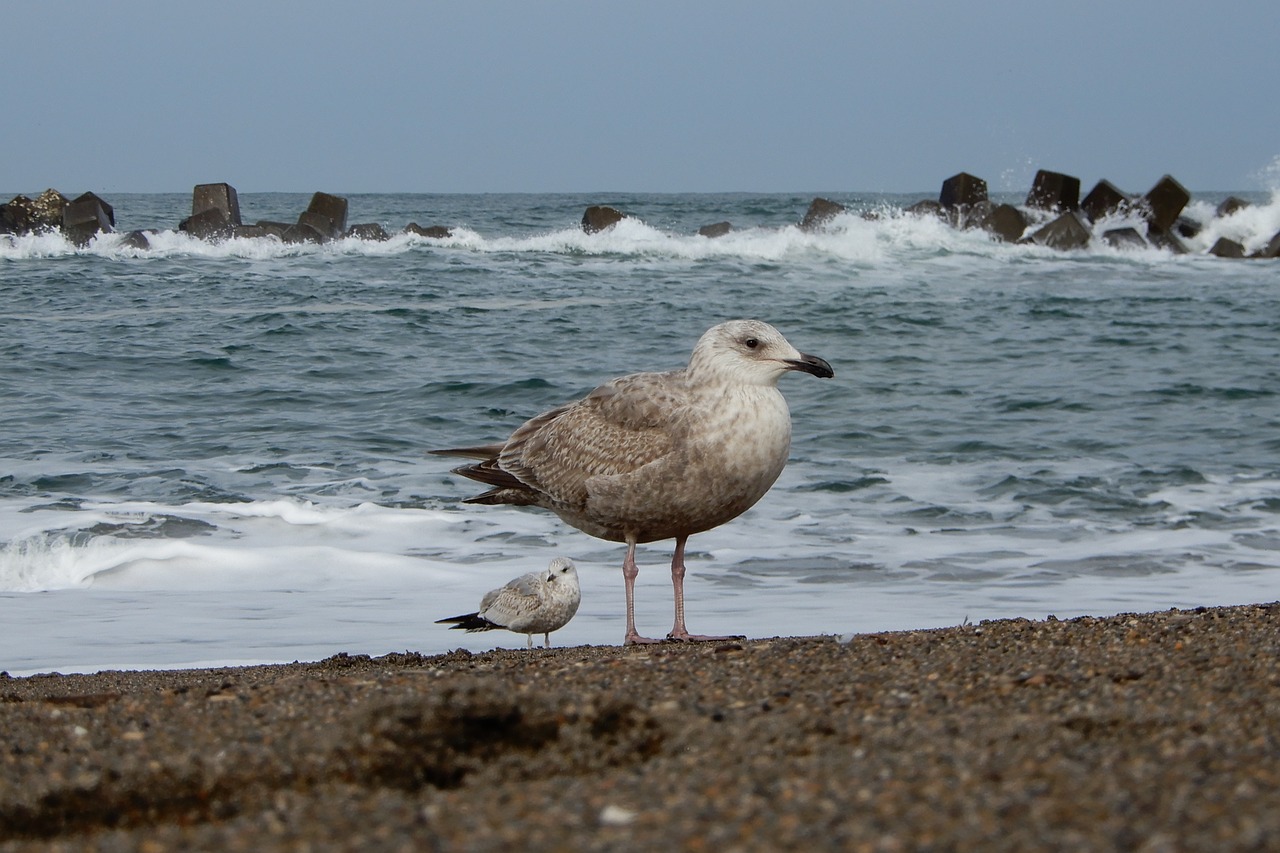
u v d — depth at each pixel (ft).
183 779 11.14
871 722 12.00
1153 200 126.52
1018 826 8.57
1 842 9.95
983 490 37.65
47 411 47.70
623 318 71.72
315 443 43.16
